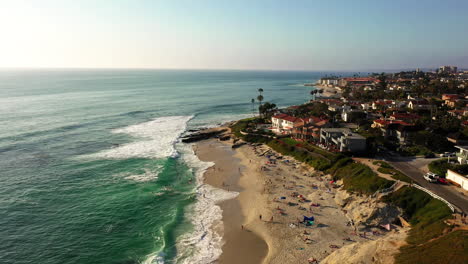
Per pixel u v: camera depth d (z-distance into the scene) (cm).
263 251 4334
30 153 8600
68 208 5528
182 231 4853
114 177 7069
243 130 11475
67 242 4506
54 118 13475
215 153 9488
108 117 14512
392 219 4812
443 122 9875
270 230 4838
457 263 3091
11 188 6294
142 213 5406
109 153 8931
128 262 4072
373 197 5288
